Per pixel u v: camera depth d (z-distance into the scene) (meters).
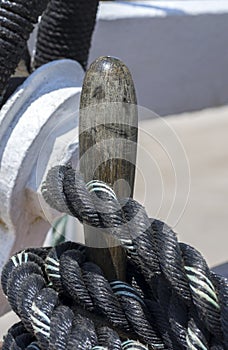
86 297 0.82
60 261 0.84
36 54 1.50
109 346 0.78
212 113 4.44
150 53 3.79
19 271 0.86
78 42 1.48
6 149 1.16
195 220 3.21
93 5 1.47
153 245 0.79
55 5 1.45
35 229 1.26
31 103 1.18
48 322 0.80
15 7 1.16
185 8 3.99
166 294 0.81
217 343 0.78
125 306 0.83
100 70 0.83
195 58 4.16
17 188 1.17
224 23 4.25
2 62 1.16
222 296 0.77
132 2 3.84
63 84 1.22
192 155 3.91
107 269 0.85
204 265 0.78
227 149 4.03
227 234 3.11
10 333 0.87
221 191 3.52
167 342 0.82
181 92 4.17
